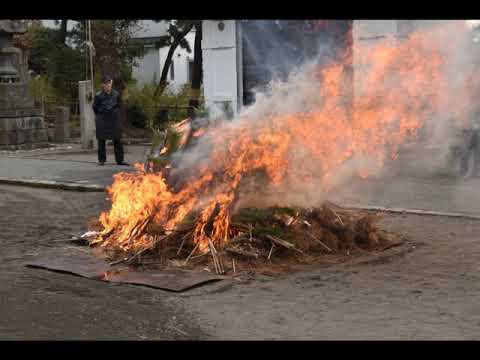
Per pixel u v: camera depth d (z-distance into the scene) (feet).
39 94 92.84
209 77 54.44
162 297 20.98
